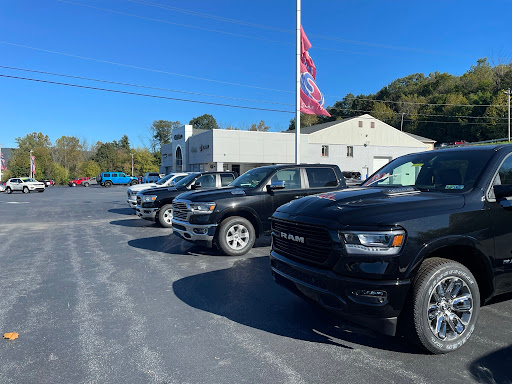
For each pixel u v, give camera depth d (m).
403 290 2.99
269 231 7.45
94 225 12.46
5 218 14.99
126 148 108.31
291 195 7.57
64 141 93.88
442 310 3.19
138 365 3.13
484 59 78.81
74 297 4.93
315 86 15.40
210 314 4.28
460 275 3.22
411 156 4.83
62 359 3.25
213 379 2.89
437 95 70.12
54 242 9.19
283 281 3.83
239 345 3.48
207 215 6.97
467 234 3.22
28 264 6.83
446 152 4.31
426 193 3.63
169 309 4.45
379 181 4.72
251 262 6.72
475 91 66.75
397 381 2.83
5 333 3.78
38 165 80.06
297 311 4.34
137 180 62.22
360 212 3.20
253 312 4.32
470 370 2.96
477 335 3.59
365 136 46.66
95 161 98.81
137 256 7.41
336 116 85.00
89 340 3.62
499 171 3.64
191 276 5.87
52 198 28.61
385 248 2.98
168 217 11.45
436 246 3.09
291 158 42.00
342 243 3.09
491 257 3.36
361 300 3.01
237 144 39.66
